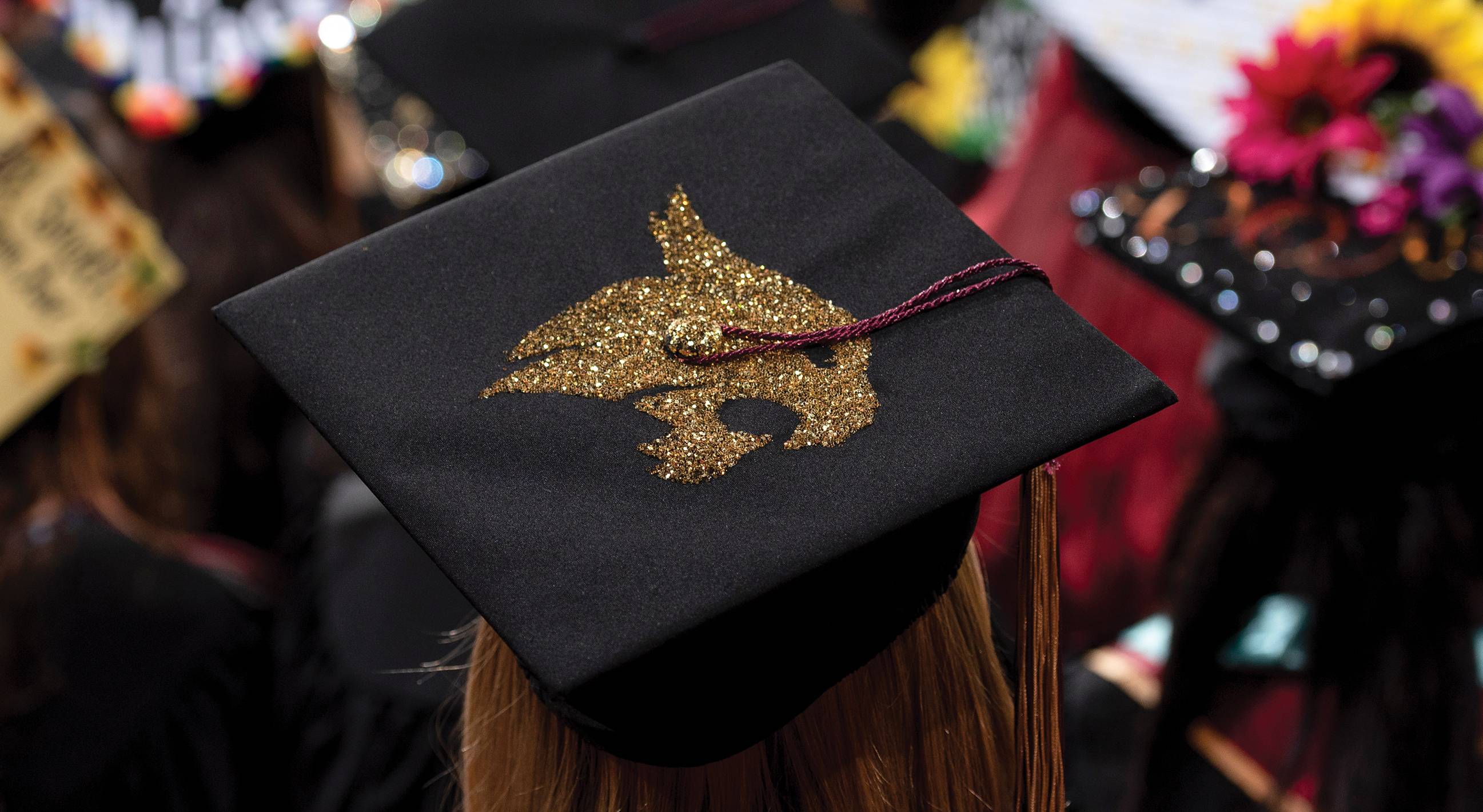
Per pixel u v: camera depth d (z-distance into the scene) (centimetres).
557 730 149
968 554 152
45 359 184
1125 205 182
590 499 145
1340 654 169
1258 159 177
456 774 176
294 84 249
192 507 216
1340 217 176
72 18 249
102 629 184
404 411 146
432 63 215
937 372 146
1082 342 147
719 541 144
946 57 360
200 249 241
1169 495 220
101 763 182
